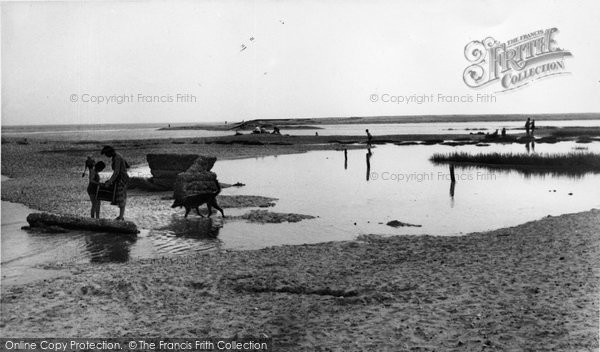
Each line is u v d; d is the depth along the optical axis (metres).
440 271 7.91
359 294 7.02
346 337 5.63
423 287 7.14
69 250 9.75
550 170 25.17
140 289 7.28
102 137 49.53
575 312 6.00
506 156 27.38
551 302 6.33
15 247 9.94
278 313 6.37
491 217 13.41
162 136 51.81
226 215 13.56
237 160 30.50
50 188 17.56
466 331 5.65
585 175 23.31
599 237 9.75
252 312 6.42
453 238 10.49
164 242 10.49
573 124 73.69
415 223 12.61
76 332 5.88
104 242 10.43
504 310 6.15
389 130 73.19
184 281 7.56
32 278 7.97
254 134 52.44
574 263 7.98
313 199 16.48
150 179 18.20
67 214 12.12
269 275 7.83
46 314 6.41
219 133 60.44
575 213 12.89
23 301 6.84
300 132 67.75
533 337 5.43
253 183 20.55
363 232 11.53
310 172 24.53
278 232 11.53
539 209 14.59
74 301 6.86
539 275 7.41
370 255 9.12
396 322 5.97
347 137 51.59
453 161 28.67
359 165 27.78
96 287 7.30
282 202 15.88
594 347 5.14
